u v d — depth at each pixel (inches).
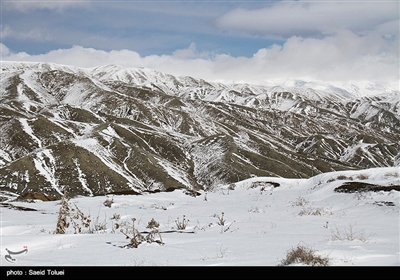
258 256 302.2
